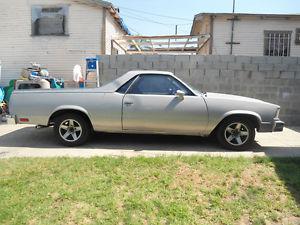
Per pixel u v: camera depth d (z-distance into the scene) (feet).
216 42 51.80
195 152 22.02
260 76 35.29
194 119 22.50
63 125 23.40
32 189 14.73
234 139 22.93
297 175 16.84
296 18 50.78
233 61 35.12
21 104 23.26
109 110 22.68
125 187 15.14
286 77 35.24
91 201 13.66
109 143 24.39
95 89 23.13
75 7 46.65
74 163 18.17
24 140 25.45
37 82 39.65
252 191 15.06
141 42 52.42
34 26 47.39
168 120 22.58
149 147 23.36
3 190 14.57
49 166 17.72
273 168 17.92
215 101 22.52
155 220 12.40
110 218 12.48
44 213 12.77
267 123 22.67
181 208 13.24
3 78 48.08
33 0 47.11
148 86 22.95
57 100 22.98
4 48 47.85
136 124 22.81
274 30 51.49
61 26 47.09
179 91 22.26
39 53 47.50
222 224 12.41
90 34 46.75
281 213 13.29
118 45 53.88
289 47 51.57
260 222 12.55
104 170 17.12
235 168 17.65
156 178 16.22
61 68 47.42
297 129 33.19
